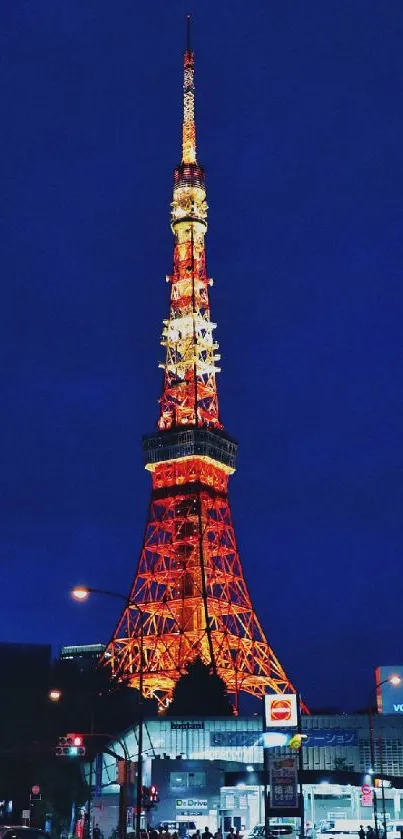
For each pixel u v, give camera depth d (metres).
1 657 153.50
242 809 133.88
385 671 180.50
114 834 105.19
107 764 158.00
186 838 120.75
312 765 169.38
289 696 79.00
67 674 163.25
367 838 96.69
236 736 171.12
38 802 134.00
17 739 145.00
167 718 171.75
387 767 167.75
